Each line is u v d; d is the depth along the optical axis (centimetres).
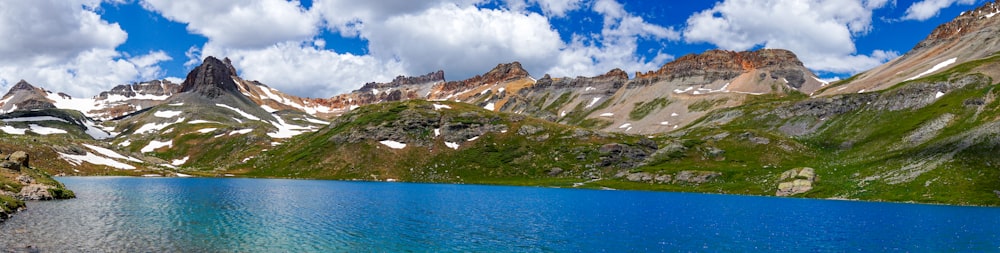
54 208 8400
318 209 9775
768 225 8675
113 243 5709
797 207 11900
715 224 8756
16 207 7825
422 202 11919
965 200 12531
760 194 16325
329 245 6150
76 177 19512
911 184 14250
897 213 10562
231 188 15300
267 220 8000
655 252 6316
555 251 6238
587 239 7100
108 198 10612
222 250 5622
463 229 7706
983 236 7625
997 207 11769
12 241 5497
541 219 9094
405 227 7738
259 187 16262
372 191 15588
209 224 7350
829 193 15112
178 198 11119
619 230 7944
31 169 13238
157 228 6819
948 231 8094
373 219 8519
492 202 12388
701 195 16150
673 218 9544
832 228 8369
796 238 7412
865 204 12700
